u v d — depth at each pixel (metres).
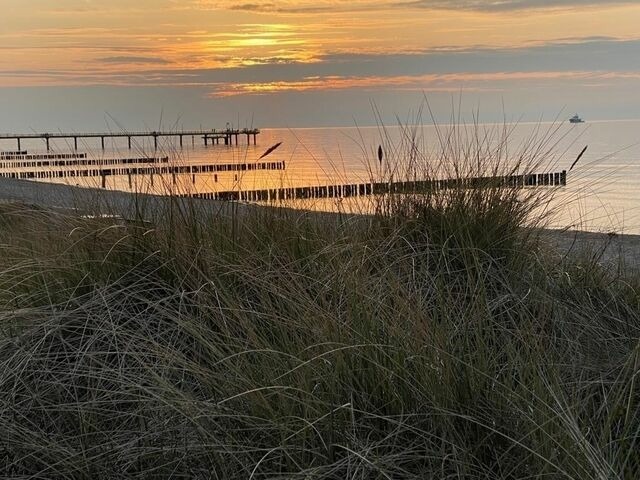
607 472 1.74
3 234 4.25
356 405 2.20
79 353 2.62
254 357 2.45
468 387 2.12
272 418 2.11
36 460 2.14
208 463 2.11
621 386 2.22
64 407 2.40
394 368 2.23
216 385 2.32
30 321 2.88
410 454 2.04
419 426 2.09
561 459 1.85
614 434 2.14
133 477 2.11
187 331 2.76
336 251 3.20
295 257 3.43
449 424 2.01
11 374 2.47
